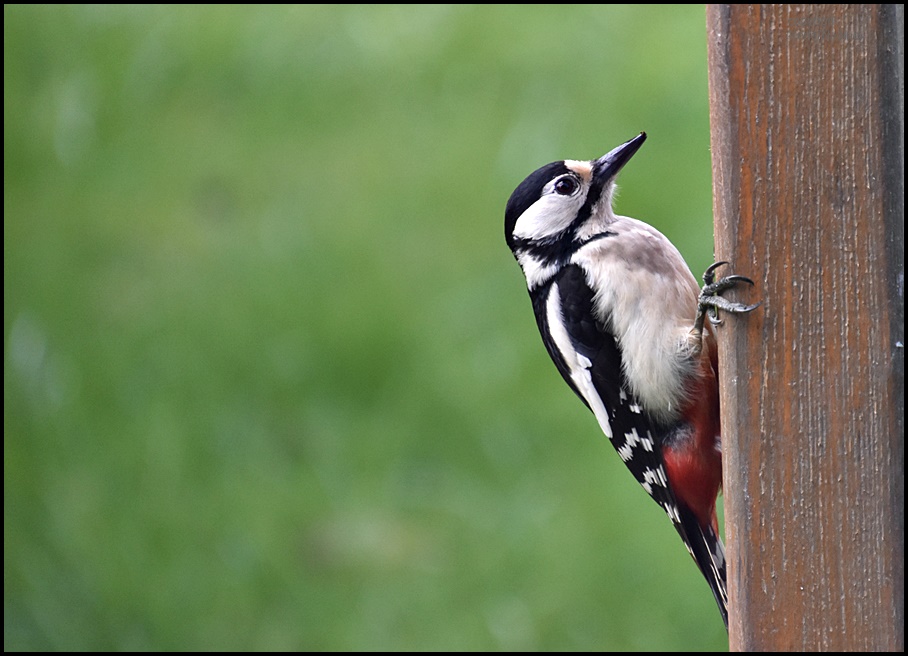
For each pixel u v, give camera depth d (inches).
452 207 525.7
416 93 583.2
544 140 527.5
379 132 568.1
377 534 430.9
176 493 445.7
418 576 412.8
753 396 214.5
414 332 479.8
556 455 442.9
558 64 567.5
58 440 463.2
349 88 595.2
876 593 214.5
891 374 211.5
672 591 403.2
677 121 516.7
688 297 259.1
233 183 559.8
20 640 410.3
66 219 546.3
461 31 599.5
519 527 424.5
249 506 439.2
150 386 477.1
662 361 255.1
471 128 555.5
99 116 601.9
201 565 426.0
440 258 505.4
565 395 454.6
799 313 212.2
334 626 406.6
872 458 212.5
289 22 630.5
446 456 450.9
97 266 526.6
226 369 480.1
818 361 212.4
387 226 519.8
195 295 506.0
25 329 498.9
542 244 279.0
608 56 561.0
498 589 412.8
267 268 512.4
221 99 608.4
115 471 453.1
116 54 631.2
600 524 420.8
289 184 551.5
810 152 209.5
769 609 217.0
